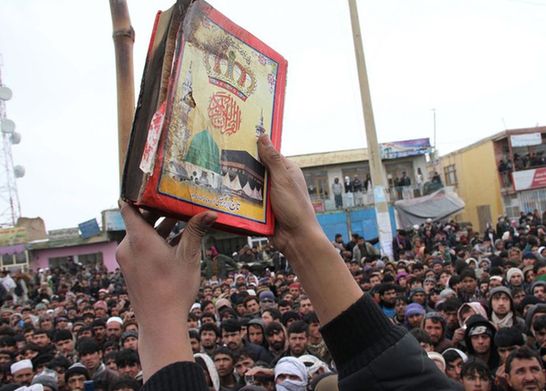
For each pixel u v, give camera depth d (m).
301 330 5.46
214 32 1.14
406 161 27.75
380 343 0.99
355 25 12.37
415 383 0.96
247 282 12.11
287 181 1.16
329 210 26.30
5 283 15.63
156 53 1.04
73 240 27.84
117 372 5.11
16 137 32.34
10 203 32.59
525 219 20.75
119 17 1.17
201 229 0.99
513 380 3.64
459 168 31.81
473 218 30.61
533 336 4.93
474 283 7.51
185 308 0.96
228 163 1.12
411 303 6.61
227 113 1.15
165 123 0.97
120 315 9.15
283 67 1.36
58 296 14.10
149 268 0.95
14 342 6.59
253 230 1.10
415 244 15.53
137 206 0.97
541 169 27.14
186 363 0.91
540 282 6.42
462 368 3.87
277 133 1.30
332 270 1.06
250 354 5.39
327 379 2.65
